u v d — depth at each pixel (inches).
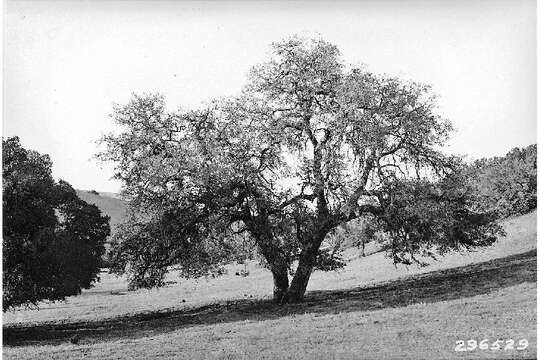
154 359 831.7
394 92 1173.1
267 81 1272.1
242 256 1302.9
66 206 1449.3
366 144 1144.2
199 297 1754.4
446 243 1309.1
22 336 1141.1
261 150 1226.6
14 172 1155.3
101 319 1407.5
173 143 1245.7
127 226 1277.1
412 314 976.9
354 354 781.3
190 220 1222.9
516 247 1631.4
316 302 1237.7
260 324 1031.0
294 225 1221.7
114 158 1240.2
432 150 1206.3
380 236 1275.8
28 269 1143.0
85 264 1450.5
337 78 1234.0
